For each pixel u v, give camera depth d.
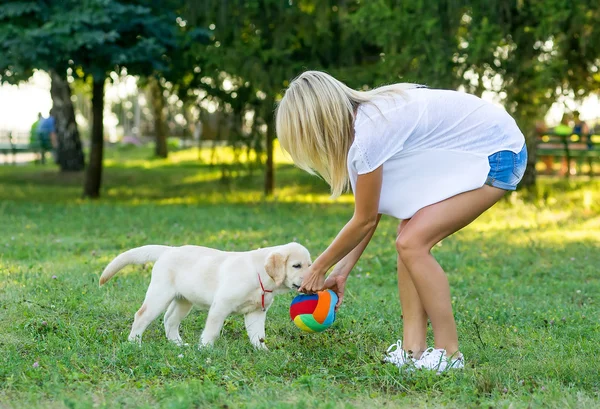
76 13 13.20
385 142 4.25
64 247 9.52
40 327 5.36
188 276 5.07
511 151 4.39
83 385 4.09
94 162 16.98
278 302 6.46
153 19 14.09
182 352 4.77
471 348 5.08
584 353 5.00
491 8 14.01
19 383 4.14
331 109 4.35
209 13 15.23
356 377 4.32
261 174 20.53
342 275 4.89
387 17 13.78
